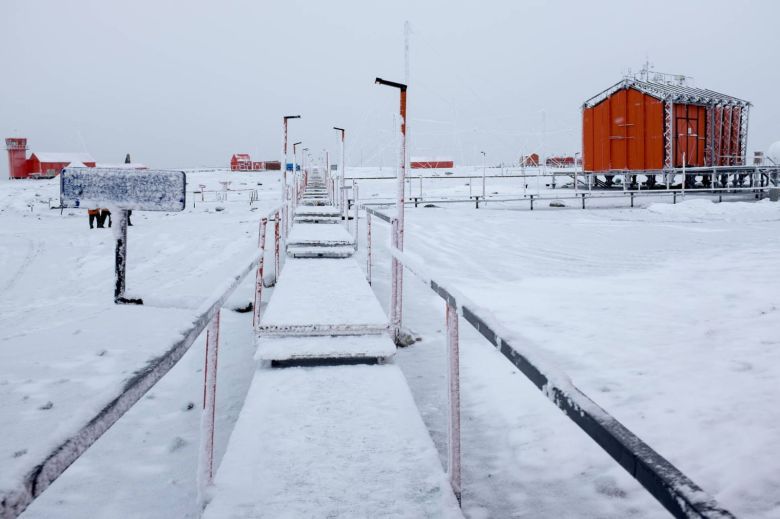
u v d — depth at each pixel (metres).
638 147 29.42
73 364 5.36
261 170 81.25
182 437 3.71
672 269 9.82
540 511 2.79
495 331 1.82
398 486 2.44
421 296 8.12
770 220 18.34
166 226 21.17
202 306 2.20
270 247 13.69
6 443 3.68
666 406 3.92
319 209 15.87
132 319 7.20
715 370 4.58
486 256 11.95
